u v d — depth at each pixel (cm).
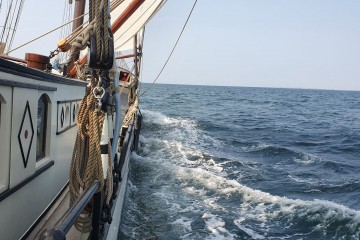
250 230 753
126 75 1716
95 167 283
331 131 2700
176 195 937
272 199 930
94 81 288
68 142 513
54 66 802
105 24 264
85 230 322
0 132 274
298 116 4056
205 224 768
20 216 325
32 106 329
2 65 250
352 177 1238
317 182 1146
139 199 895
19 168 308
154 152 1455
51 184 427
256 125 2905
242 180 1138
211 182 1048
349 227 768
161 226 747
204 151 1549
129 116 1005
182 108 4297
